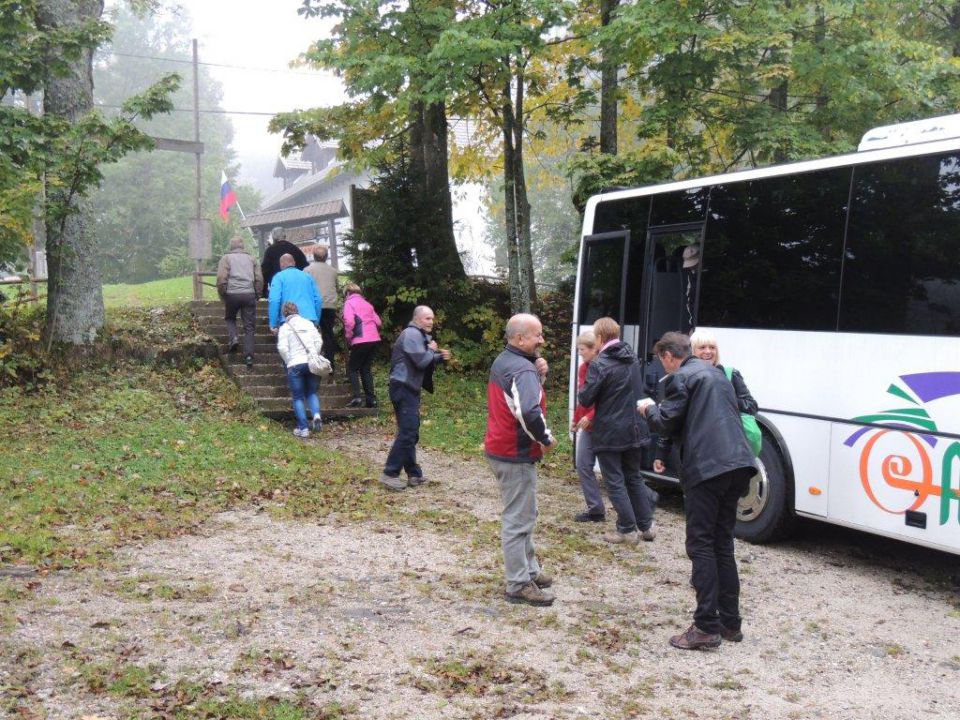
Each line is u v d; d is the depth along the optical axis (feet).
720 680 15.96
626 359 24.31
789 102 52.95
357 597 19.20
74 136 38.68
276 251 50.31
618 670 16.11
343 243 55.26
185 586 19.26
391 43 44.78
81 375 40.81
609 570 22.13
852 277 22.86
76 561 20.33
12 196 35.24
